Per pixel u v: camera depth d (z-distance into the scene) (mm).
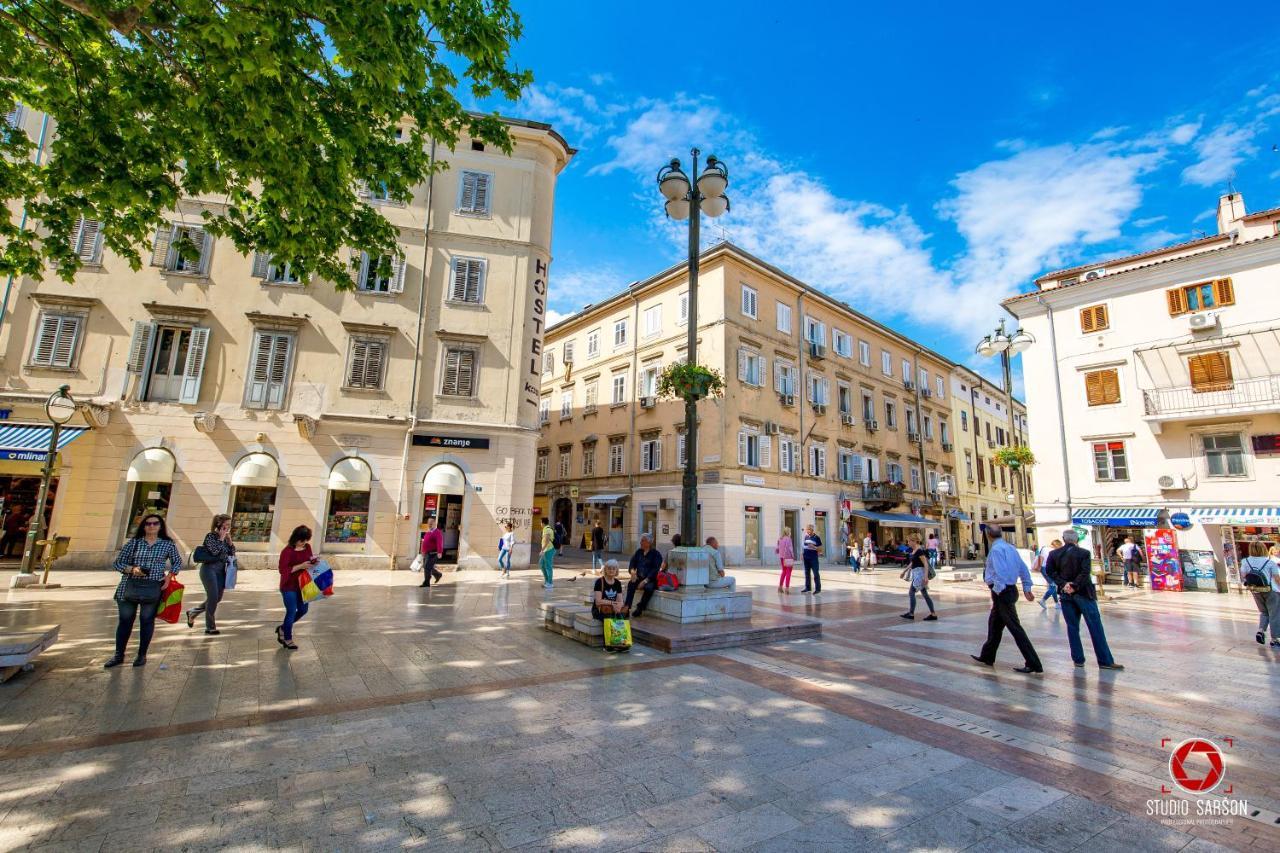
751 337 28719
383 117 8578
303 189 8094
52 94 8008
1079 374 23688
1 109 8812
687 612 8734
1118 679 6699
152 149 8273
